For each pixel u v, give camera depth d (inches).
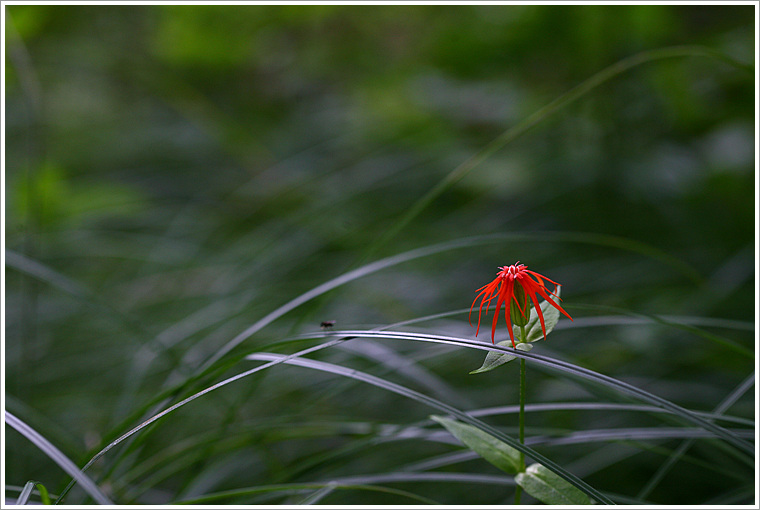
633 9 90.1
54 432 56.3
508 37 105.0
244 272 82.0
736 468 55.0
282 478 52.7
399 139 113.3
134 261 98.1
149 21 133.3
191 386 50.9
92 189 104.8
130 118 138.6
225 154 128.1
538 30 99.7
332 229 90.4
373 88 123.0
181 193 118.5
